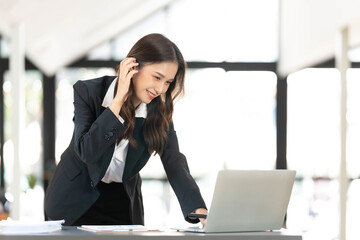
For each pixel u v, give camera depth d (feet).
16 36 29.68
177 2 42.04
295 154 39.09
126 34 42.24
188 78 40.50
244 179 9.06
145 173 38.32
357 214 32.81
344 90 26.81
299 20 32.63
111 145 10.19
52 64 38.99
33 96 41.65
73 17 32.65
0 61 39.99
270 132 39.70
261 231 9.55
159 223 37.83
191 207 10.37
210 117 39.78
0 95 39.93
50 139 41.65
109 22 37.81
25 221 9.26
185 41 41.73
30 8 27.94
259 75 40.50
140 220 11.60
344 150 27.02
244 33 41.52
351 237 29.12
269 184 9.38
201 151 39.27
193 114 39.68
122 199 11.33
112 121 9.55
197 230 9.16
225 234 8.86
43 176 40.98
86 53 42.11
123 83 9.75
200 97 40.09
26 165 40.93
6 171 39.45
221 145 39.47
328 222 36.94
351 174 35.09
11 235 8.38
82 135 9.82
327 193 37.68
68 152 10.88
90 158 9.63
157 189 38.22
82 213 10.77
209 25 41.75
